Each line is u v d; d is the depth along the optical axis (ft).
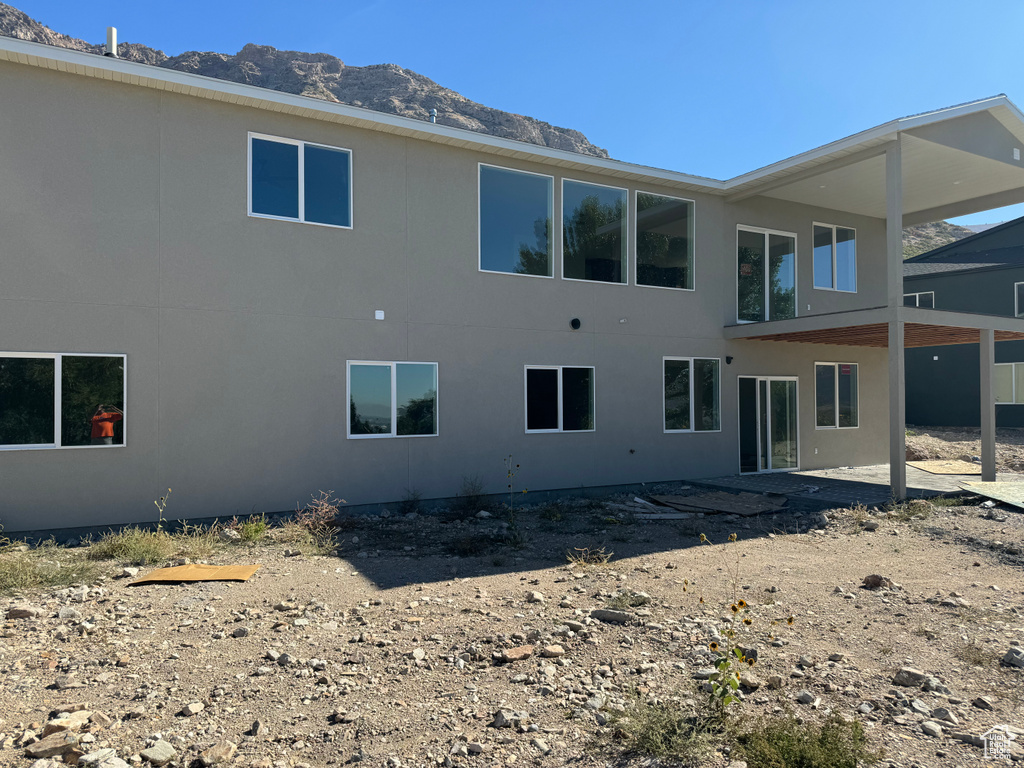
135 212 30.76
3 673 14.76
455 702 13.65
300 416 34.27
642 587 22.27
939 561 26.08
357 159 36.09
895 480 38.91
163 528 30.89
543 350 41.73
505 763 11.37
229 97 32.27
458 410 38.73
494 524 34.09
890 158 39.50
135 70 29.89
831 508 37.22
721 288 49.42
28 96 28.99
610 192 44.70
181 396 31.53
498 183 40.60
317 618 18.90
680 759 11.50
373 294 36.35
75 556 25.94
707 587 22.30
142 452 30.66
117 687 14.17
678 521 35.12
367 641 17.03
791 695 14.07
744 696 14.03
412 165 37.70
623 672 15.26
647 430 45.65
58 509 29.04
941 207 54.95
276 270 33.83
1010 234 96.07
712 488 44.78
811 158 42.45
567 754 11.69
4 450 28.17
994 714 13.21
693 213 48.19
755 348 51.03
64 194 29.45
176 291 31.50
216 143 32.60
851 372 56.59
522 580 23.39
